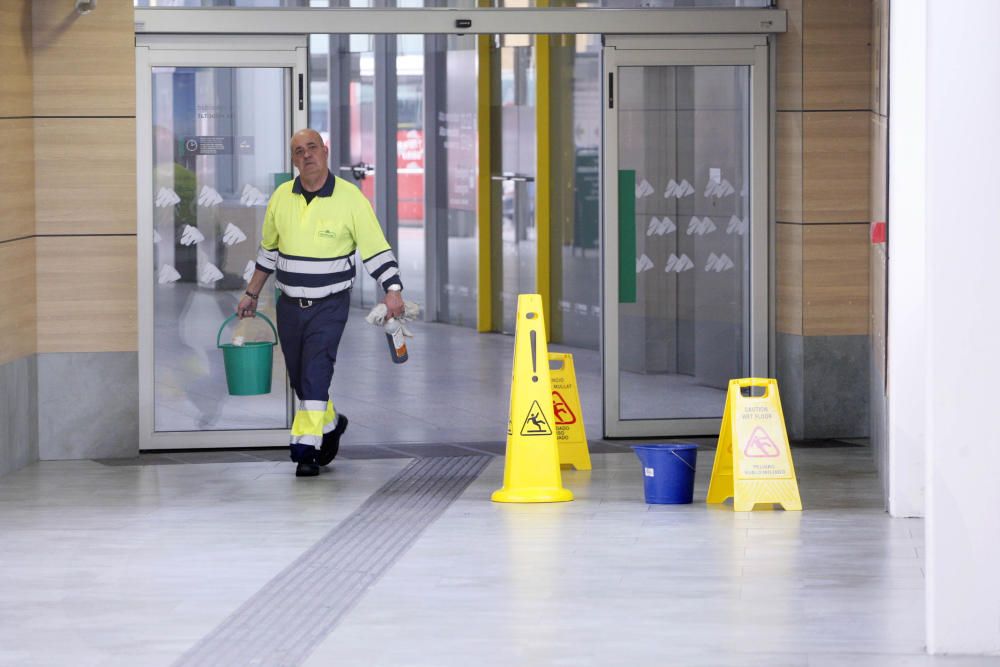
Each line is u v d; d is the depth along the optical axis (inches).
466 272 1402.6
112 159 809.5
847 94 837.8
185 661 445.1
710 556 570.3
